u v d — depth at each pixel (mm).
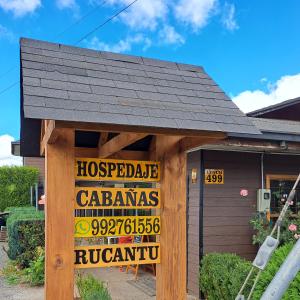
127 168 3611
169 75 3967
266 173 6898
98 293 4113
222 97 3766
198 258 6422
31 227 8797
